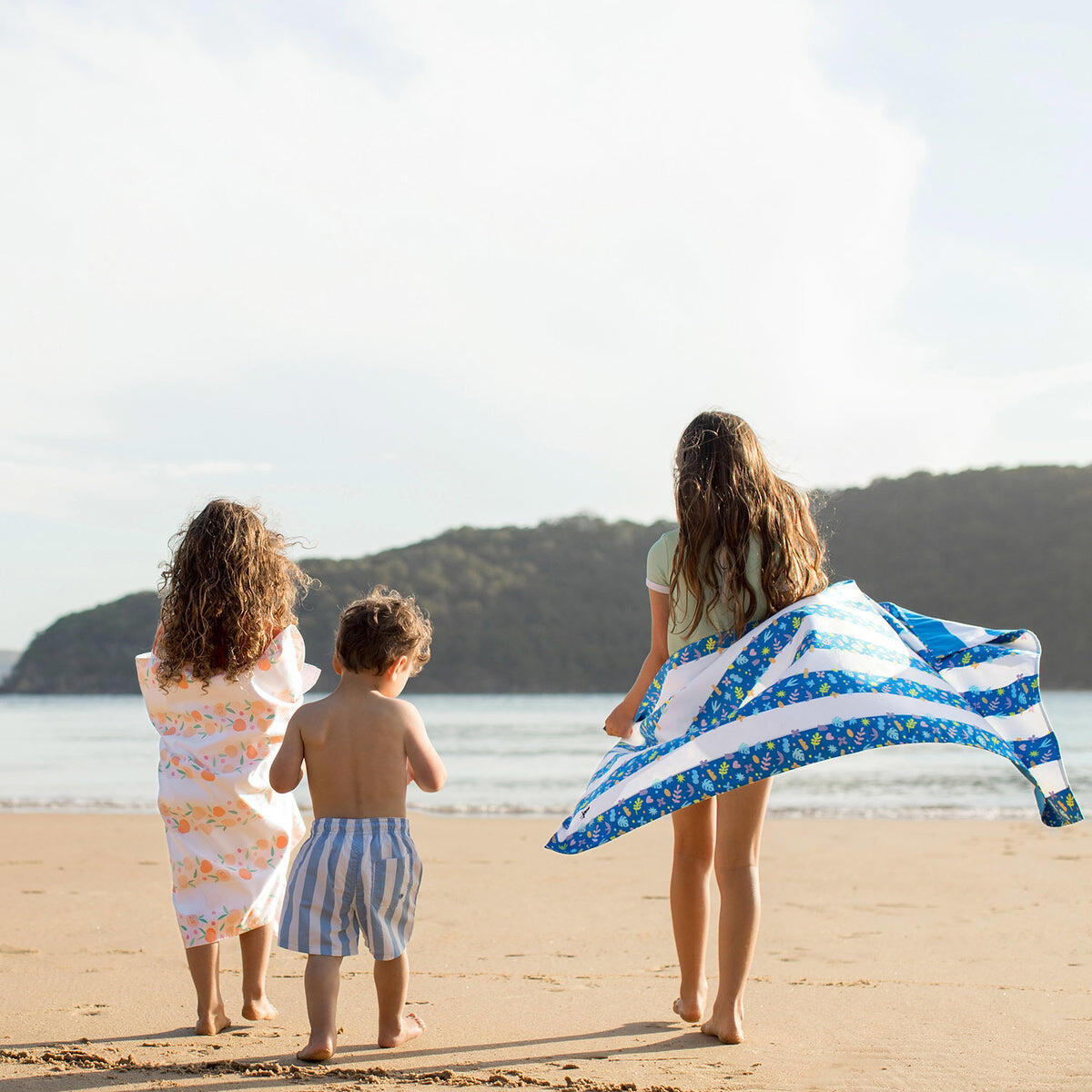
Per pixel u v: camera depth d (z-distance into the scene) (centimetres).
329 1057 259
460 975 375
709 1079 243
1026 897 546
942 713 273
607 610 8112
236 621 299
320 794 274
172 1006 321
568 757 2055
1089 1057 263
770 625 290
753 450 303
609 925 479
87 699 7700
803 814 1012
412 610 292
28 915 496
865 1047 273
